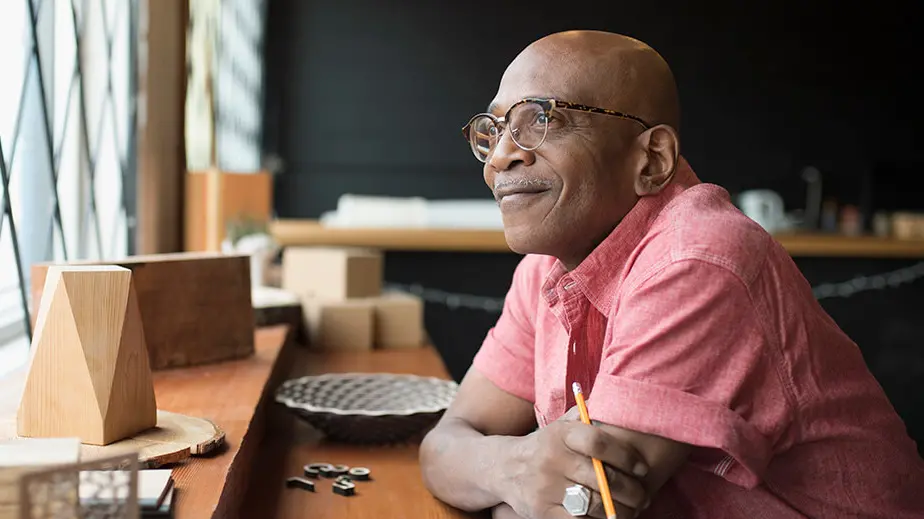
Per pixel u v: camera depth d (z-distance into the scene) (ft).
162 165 6.49
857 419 3.33
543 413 3.86
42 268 4.37
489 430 4.25
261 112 18.47
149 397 3.57
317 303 7.92
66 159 5.54
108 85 6.51
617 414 2.97
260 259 8.60
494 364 4.23
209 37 10.83
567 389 3.64
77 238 5.80
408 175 19.10
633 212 3.39
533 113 3.30
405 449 4.96
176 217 6.57
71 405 3.28
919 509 3.55
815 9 19.67
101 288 3.30
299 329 8.00
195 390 4.58
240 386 4.74
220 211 8.64
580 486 2.99
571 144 3.27
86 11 5.94
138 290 4.93
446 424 4.15
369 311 8.02
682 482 3.37
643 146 3.37
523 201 3.36
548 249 3.44
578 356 3.60
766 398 3.09
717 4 19.53
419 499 4.04
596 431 2.95
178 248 6.61
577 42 3.40
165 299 5.08
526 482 3.17
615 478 2.95
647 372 3.00
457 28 19.01
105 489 2.35
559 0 19.19
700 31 19.56
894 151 19.98
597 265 3.39
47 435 3.28
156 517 2.66
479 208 16.30
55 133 5.22
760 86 19.70
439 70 19.03
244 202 8.80
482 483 3.49
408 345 8.27
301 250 8.67
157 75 6.44
